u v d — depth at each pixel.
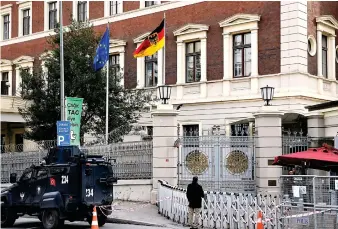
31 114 30.72
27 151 30.47
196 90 32.75
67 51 29.86
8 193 19.16
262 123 21.95
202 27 32.44
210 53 32.28
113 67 33.25
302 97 28.73
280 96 29.05
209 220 18.20
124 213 21.30
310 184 15.77
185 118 32.94
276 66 29.56
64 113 24.28
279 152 21.83
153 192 23.30
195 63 33.25
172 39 34.16
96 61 28.22
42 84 30.42
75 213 17.53
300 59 29.00
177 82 33.53
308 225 15.59
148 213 21.36
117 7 37.66
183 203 18.83
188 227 18.17
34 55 42.78
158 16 35.06
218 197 18.08
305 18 29.62
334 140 21.30
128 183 24.70
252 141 22.28
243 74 31.08
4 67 45.00
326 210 15.23
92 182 17.77
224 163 22.34
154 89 34.62
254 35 30.34
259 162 21.84
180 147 22.97
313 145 22.81
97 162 17.98
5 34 46.03
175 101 33.31
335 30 32.28
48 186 18.09
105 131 29.23
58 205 17.56
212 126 30.70
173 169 22.95
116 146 25.64
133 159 24.98
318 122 23.14
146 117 34.03
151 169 24.28
